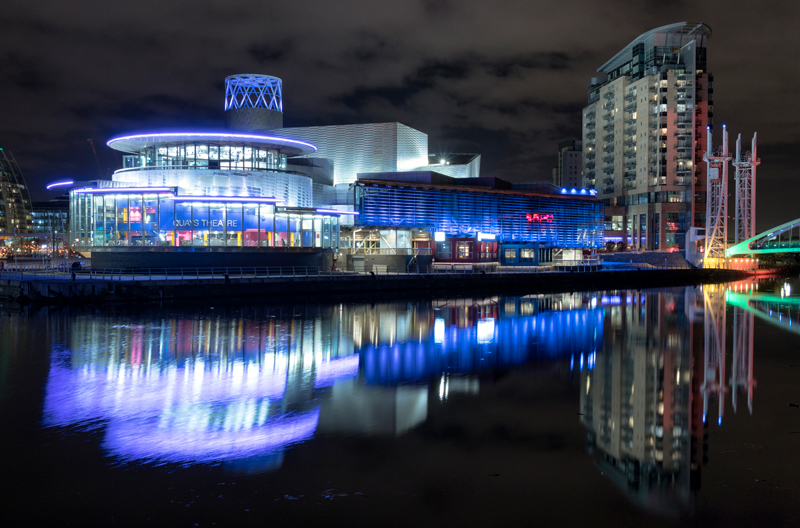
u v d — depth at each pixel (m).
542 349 28.17
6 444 14.24
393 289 60.34
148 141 64.56
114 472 12.54
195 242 56.88
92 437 14.77
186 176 62.44
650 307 48.56
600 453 14.00
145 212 57.19
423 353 26.86
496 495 11.62
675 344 29.95
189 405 17.84
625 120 147.25
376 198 76.06
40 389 19.75
